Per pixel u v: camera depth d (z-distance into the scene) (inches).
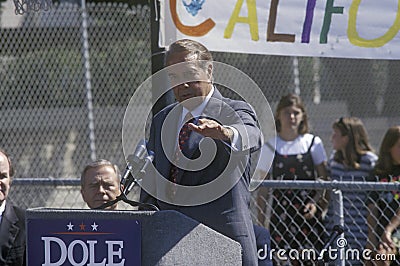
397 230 759.7
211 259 414.0
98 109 1482.5
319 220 816.9
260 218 833.5
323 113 1758.1
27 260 414.0
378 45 629.6
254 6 613.3
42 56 1464.1
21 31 1443.2
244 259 469.4
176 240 407.5
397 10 628.1
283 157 868.6
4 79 1446.9
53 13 1414.9
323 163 877.8
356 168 888.9
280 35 620.4
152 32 600.7
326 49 626.5
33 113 1449.3
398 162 810.8
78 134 1460.4
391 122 1796.3
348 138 895.1
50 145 1445.6
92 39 1513.3
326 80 1775.3
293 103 881.5
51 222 413.1
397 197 763.4
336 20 625.3
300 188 710.5
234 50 613.3
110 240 409.7
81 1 1393.9
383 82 1796.3
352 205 773.9
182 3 600.1
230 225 471.2
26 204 1062.4
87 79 1330.0
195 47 469.1
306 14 621.0
